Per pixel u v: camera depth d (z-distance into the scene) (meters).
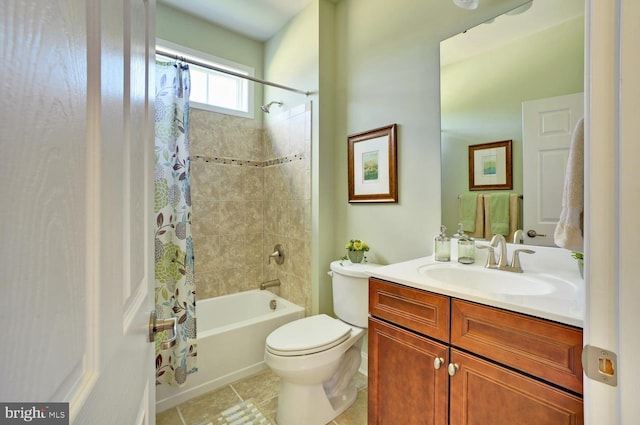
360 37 2.00
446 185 1.54
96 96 0.36
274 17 2.34
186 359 1.66
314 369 1.41
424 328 1.07
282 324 2.10
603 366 0.44
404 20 1.73
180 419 1.56
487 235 1.39
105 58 0.39
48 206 0.27
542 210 1.24
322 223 2.13
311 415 1.46
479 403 0.92
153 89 0.77
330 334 1.54
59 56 0.28
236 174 2.56
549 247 1.22
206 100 2.42
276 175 2.53
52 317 0.27
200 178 2.37
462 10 1.47
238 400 1.72
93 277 0.35
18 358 0.23
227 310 2.43
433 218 1.60
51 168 0.27
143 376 0.64
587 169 0.46
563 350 0.76
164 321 0.74
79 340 0.32
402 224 1.75
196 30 2.34
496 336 0.89
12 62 0.22
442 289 1.01
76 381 0.31
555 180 1.20
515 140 1.30
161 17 2.18
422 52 1.64
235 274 2.56
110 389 0.41
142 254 0.63
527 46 1.27
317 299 2.12
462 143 1.47
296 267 2.31
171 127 1.76
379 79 1.87
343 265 1.83
